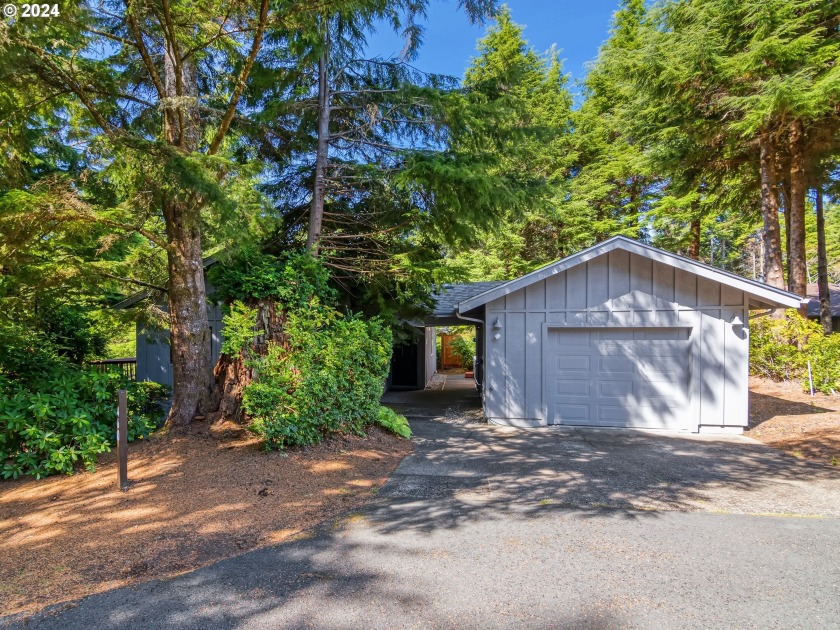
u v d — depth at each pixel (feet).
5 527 12.26
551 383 28.68
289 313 21.54
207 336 21.98
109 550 10.93
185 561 10.48
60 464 16.01
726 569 10.35
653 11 43.62
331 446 19.97
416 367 50.08
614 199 73.05
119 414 14.98
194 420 21.03
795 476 17.75
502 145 24.97
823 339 34.68
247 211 18.40
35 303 19.93
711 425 26.53
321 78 26.76
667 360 27.53
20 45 13.84
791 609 8.77
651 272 27.53
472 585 9.59
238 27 17.70
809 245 86.48
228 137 26.68
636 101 45.96
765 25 36.14
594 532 12.35
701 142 42.52
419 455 20.75
